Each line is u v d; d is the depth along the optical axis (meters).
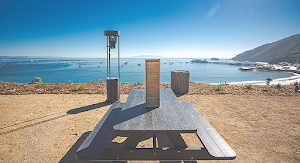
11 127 3.65
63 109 4.98
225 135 3.30
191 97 6.62
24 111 4.76
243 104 5.61
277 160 2.46
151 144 2.96
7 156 2.56
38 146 2.87
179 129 1.88
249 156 2.57
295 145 2.90
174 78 7.24
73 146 2.88
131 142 2.04
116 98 5.70
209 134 2.19
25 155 2.59
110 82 5.56
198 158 1.91
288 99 6.25
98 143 1.97
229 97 6.63
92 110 4.89
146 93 2.74
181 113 2.45
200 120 2.68
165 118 2.24
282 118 4.25
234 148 2.81
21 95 6.76
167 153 1.90
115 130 1.88
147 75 2.71
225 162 2.43
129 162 2.44
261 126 3.75
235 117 4.36
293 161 2.43
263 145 2.91
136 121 2.13
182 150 1.89
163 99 3.27
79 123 3.91
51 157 2.54
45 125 3.78
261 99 6.30
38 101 5.86
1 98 6.23
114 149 1.90
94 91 7.61
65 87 8.43
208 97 6.63
